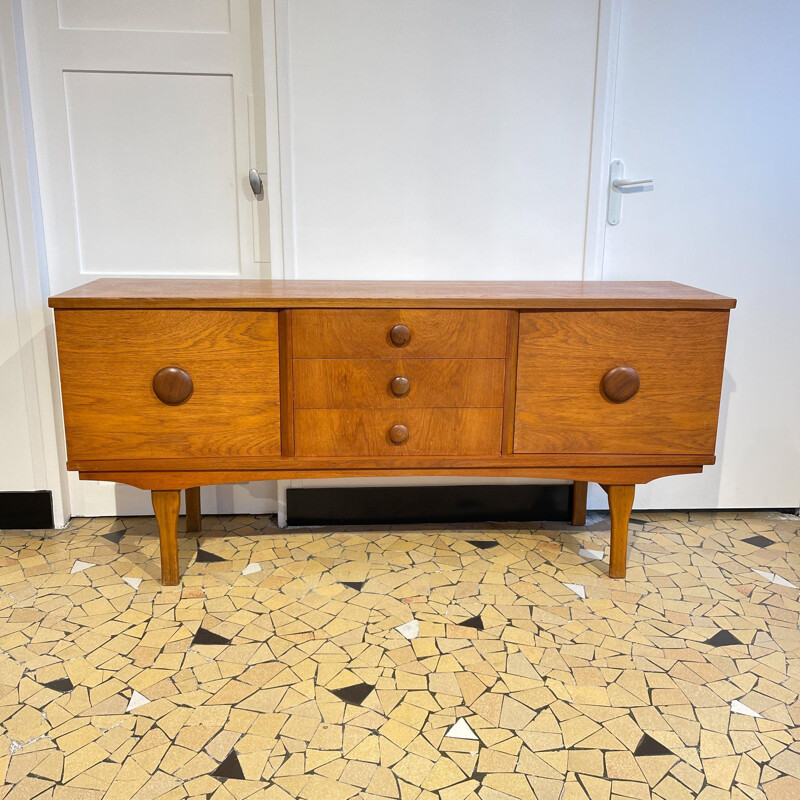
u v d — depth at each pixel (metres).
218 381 1.95
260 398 1.97
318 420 1.99
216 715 1.56
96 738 1.49
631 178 2.42
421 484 2.55
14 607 1.97
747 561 2.29
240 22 2.29
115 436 1.96
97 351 1.91
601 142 2.37
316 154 2.34
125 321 1.89
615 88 2.35
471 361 1.98
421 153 2.37
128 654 1.77
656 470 2.09
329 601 2.02
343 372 1.97
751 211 2.46
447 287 2.20
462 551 2.35
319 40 2.27
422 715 1.57
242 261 2.46
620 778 1.41
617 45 2.32
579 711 1.58
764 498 2.67
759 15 2.33
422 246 2.43
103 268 2.44
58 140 2.33
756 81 2.38
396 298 1.92
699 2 2.31
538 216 2.43
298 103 2.30
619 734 1.52
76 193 2.38
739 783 1.39
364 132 2.34
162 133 2.36
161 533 2.06
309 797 1.35
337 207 2.38
